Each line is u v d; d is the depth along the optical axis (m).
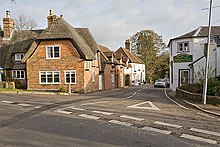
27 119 11.12
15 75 34.59
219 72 27.19
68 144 7.31
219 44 27.25
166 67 70.69
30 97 20.81
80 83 30.00
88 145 7.20
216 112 13.07
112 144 7.29
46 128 9.37
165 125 9.84
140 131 8.86
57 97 21.91
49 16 34.38
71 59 30.25
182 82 30.94
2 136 8.25
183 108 15.10
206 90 16.69
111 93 29.72
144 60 72.38
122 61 53.91
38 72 31.14
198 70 28.45
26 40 36.41
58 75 30.64
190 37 30.16
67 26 32.03
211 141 7.66
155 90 36.69
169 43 35.09
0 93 23.91
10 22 39.44
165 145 7.22
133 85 59.09
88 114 12.35
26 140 7.76
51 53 30.91
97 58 36.16
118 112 12.98
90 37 36.44
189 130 9.04
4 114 12.40
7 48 37.44
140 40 71.50
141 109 14.20
